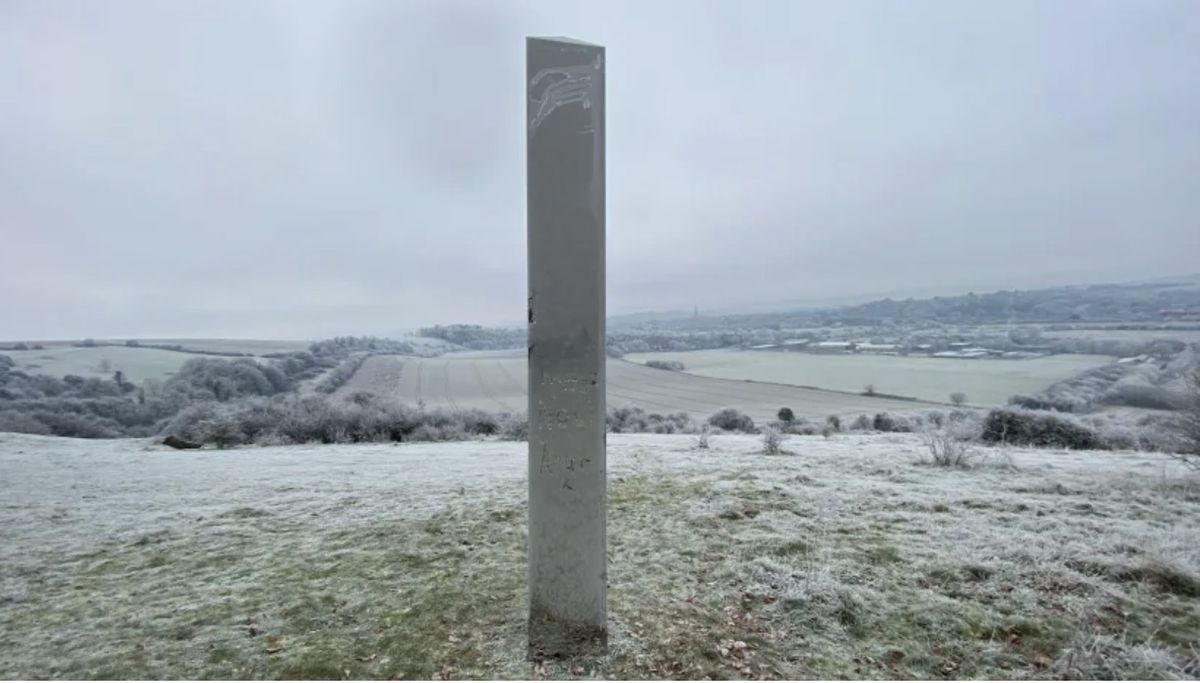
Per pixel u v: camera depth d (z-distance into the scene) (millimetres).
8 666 2422
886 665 2375
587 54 2258
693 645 2514
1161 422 9117
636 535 4031
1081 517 4230
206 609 2947
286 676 2326
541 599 2395
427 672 2336
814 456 7570
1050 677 2275
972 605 2842
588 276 2291
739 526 4195
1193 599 2859
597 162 2279
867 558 3469
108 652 2533
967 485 5457
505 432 14938
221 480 6711
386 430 14391
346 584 3254
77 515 4957
